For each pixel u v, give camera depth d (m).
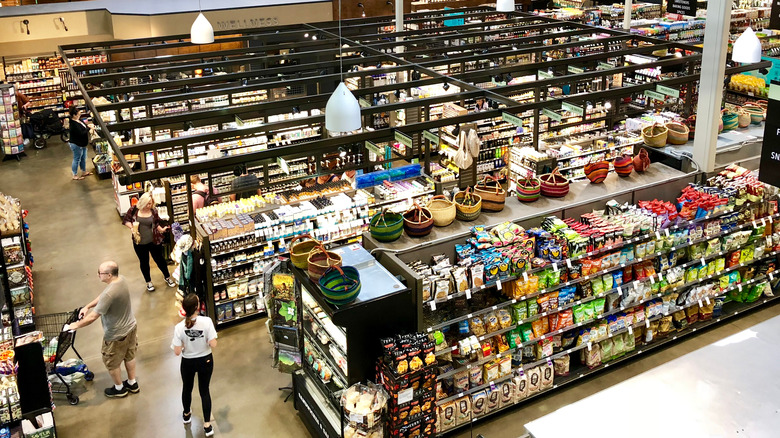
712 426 3.01
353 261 6.80
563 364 8.01
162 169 8.53
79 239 12.47
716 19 8.39
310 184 12.89
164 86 12.54
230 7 18.22
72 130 14.99
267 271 7.48
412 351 6.24
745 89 12.82
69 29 18.19
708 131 8.77
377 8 22.59
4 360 6.68
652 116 12.85
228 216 9.75
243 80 15.17
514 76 15.88
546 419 3.13
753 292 9.41
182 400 7.57
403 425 6.40
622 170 8.67
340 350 6.57
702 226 8.58
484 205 7.86
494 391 7.48
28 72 18.31
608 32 15.59
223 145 12.86
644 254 8.12
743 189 8.73
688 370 3.34
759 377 3.27
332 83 15.89
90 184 15.19
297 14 19.05
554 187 8.12
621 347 8.36
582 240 7.54
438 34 17.33
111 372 8.06
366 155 11.61
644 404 3.16
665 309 8.55
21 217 10.38
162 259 10.60
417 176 10.93
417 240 7.25
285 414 7.88
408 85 11.92
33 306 10.11
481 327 7.30
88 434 7.58
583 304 7.92
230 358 8.95
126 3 19.14
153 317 9.90
